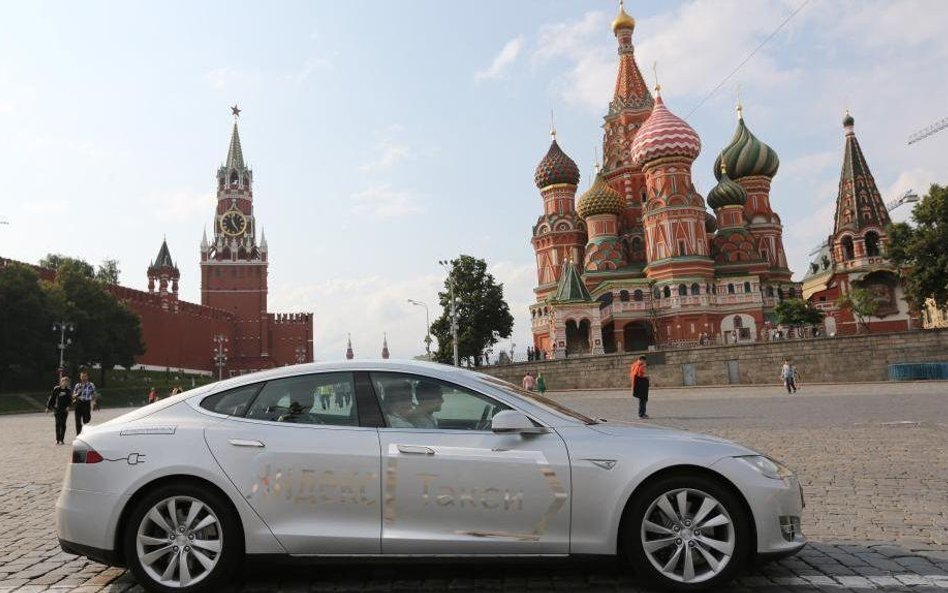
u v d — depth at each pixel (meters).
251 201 132.12
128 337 73.62
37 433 24.14
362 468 4.93
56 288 64.50
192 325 102.44
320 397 5.28
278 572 5.38
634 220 78.19
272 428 5.12
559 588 4.91
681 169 68.81
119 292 84.00
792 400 26.30
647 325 69.31
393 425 5.13
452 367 5.55
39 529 7.23
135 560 4.89
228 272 123.94
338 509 4.91
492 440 4.98
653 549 4.84
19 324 58.47
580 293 64.88
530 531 4.86
